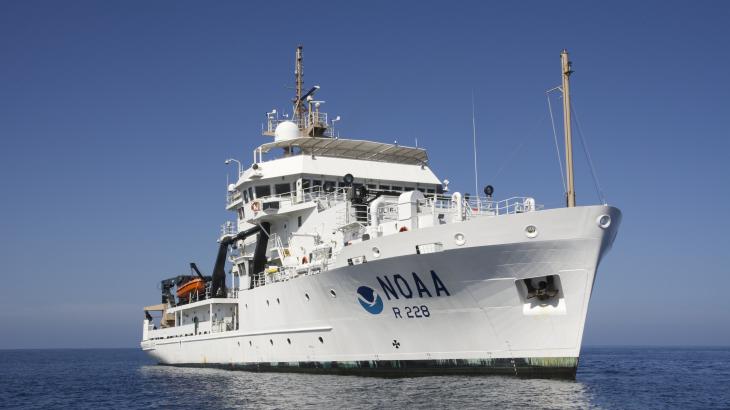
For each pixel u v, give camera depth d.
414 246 26.05
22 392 37.44
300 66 46.47
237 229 43.72
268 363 35.09
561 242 23.89
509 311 25.23
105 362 92.06
